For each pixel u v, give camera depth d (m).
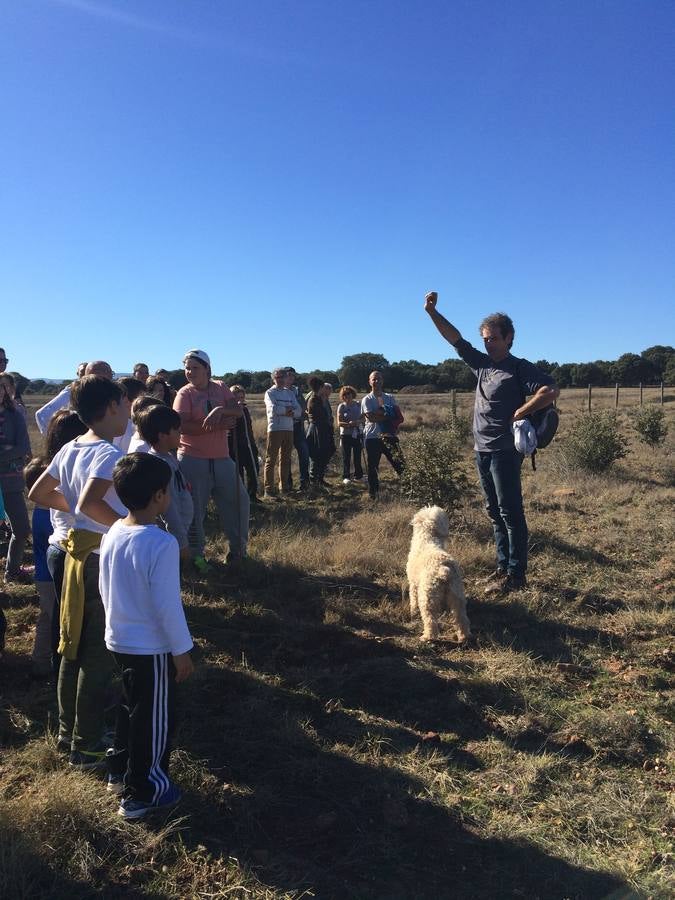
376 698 4.09
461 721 3.84
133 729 2.79
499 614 5.55
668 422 20.58
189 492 5.74
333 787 3.16
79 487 3.11
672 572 6.52
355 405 12.20
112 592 2.76
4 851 2.47
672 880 2.60
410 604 5.57
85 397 3.20
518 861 2.71
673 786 3.25
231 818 2.92
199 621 5.23
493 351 6.04
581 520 8.78
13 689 4.03
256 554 7.06
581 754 3.53
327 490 11.40
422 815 2.99
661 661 4.59
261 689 4.11
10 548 6.14
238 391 9.12
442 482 8.77
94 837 2.72
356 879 2.58
